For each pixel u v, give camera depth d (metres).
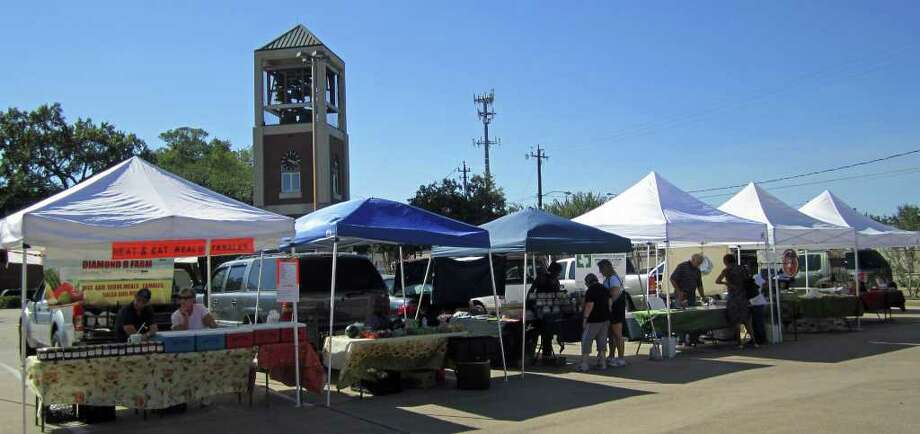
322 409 8.89
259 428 7.92
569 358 13.39
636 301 20.31
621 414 8.20
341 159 40.81
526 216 11.81
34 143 46.97
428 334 10.12
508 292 18.66
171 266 11.98
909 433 6.77
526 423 7.91
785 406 8.20
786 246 16.48
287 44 38.44
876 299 18.58
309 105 38.47
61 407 8.46
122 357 7.93
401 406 8.99
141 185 8.85
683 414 8.04
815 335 15.95
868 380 9.84
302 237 10.08
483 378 9.98
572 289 19.91
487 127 56.22
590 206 55.44
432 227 10.27
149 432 7.83
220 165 78.81
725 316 14.17
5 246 7.99
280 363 9.06
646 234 13.32
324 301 11.05
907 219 37.12
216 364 8.66
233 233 8.52
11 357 15.59
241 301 12.53
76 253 11.27
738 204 16.64
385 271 33.12
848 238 16.98
